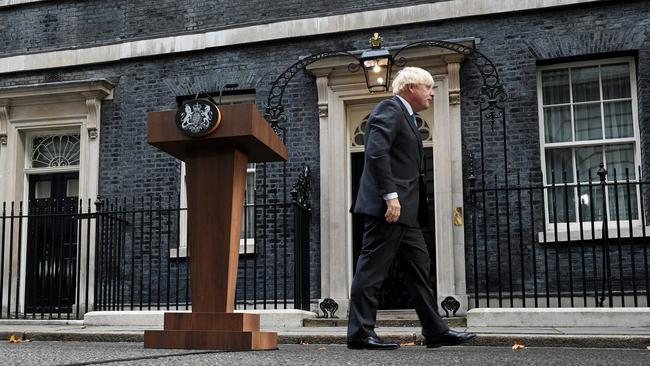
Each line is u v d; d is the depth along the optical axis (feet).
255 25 29.94
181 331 12.55
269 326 23.57
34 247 29.45
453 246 26.35
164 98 30.73
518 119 26.81
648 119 25.70
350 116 29.09
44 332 20.67
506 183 23.98
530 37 27.20
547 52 26.94
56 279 30.40
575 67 27.45
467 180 26.84
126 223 29.43
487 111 27.14
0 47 33.27
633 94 26.63
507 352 13.41
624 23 26.40
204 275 12.57
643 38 26.14
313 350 13.14
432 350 12.83
